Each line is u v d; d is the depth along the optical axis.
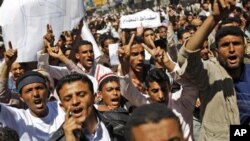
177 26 12.88
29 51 6.08
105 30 16.80
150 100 4.46
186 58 3.44
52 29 6.38
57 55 5.75
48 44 5.82
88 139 3.42
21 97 4.32
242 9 10.24
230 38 3.47
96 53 7.93
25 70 5.98
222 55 3.54
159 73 4.18
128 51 4.63
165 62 4.05
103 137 3.49
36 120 4.26
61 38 7.67
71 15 6.57
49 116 4.30
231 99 3.52
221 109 3.54
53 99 4.96
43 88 4.28
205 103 3.60
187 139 4.03
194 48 3.38
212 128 3.56
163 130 1.86
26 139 4.19
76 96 3.38
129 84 4.52
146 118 1.87
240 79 3.57
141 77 5.24
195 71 3.46
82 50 6.20
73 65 5.73
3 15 6.12
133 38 4.76
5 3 6.16
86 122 3.43
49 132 4.25
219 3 3.27
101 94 4.64
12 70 5.84
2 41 6.79
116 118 3.63
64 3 6.47
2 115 4.11
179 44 8.02
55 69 5.78
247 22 8.43
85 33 8.17
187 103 4.00
